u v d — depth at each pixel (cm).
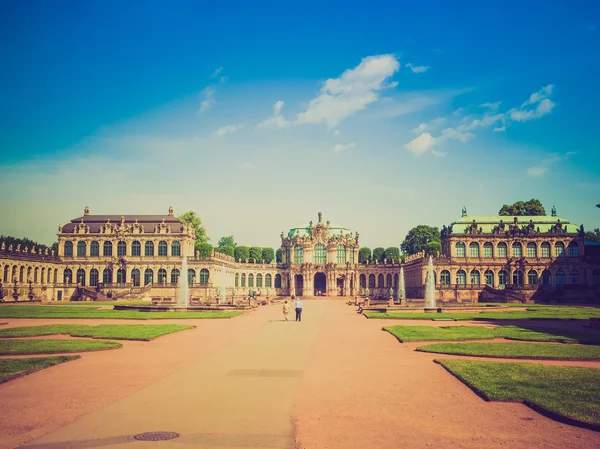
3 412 2125
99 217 17112
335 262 19925
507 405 2236
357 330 5419
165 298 12431
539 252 16088
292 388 2577
